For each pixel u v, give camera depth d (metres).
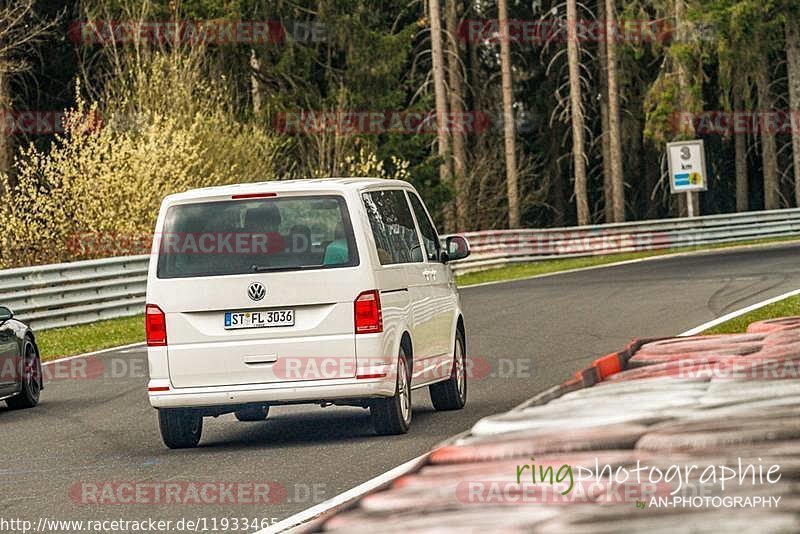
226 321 33.59
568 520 11.93
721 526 11.18
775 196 181.12
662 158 184.88
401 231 37.09
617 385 21.88
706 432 15.45
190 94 112.44
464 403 39.94
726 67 156.75
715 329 52.53
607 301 71.56
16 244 91.31
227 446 34.16
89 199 94.44
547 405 19.09
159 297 33.78
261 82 152.75
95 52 143.25
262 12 146.12
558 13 191.75
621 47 170.75
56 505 26.33
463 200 170.25
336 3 148.62
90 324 77.75
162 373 33.69
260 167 112.88
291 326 33.44
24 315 72.56
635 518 11.84
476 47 191.75
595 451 14.95
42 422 40.94
